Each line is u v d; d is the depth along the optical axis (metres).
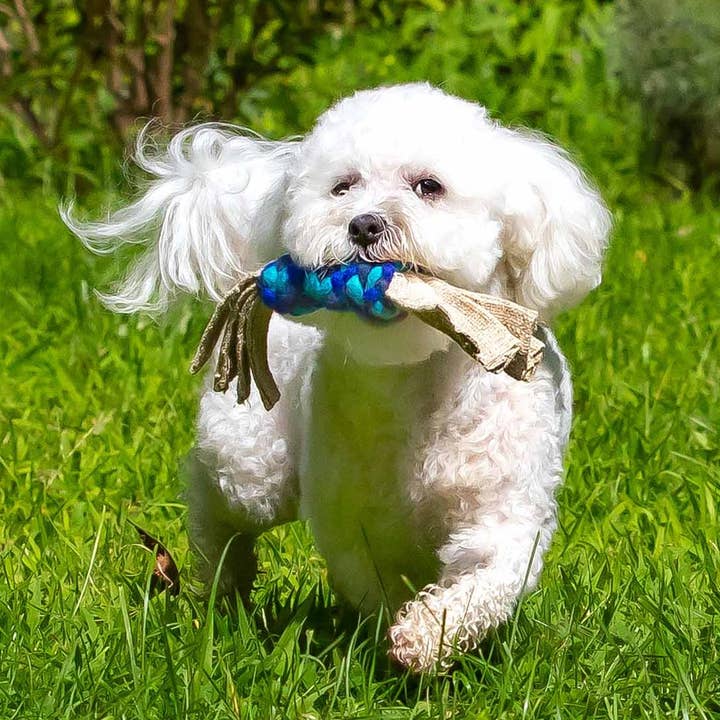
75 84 13.45
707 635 4.93
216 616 5.05
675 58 13.97
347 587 5.21
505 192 4.91
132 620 5.01
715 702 4.51
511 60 15.71
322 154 4.79
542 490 4.98
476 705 4.50
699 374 8.02
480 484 4.86
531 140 5.25
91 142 13.76
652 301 9.62
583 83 15.23
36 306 9.38
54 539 5.93
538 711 4.44
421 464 4.89
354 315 4.55
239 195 5.40
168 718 4.35
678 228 12.01
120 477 6.74
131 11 13.38
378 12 16.39
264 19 13.67
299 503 5.48
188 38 13.42
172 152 5.63
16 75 13.59
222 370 4.93
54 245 10.86
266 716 4.36
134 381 7.93
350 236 4.53
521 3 16.84
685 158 14.30
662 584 5.05
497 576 4.71
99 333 8.77
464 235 4.65
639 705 4.48
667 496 6.41
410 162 4.71
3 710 4.40
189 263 5.49
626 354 8.44
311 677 4.67
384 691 4.73
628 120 14.82
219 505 5.66
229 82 13.67
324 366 4.97
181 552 6.04
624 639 4.91
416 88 5.03
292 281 4.62
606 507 6.29
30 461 6.85
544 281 5.10
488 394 4.89
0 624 4.91
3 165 14.02
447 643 4.59
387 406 4.89
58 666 4.63
